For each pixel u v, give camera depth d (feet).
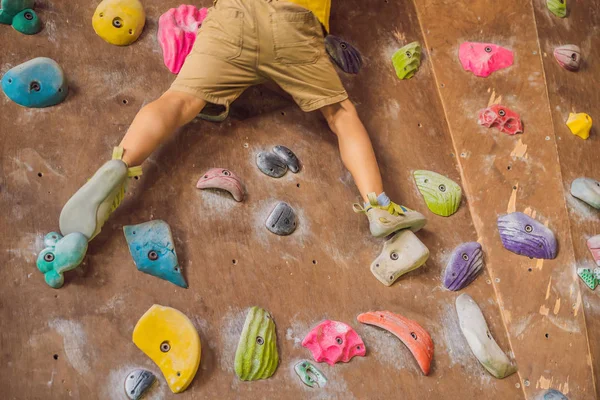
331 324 7.80
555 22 10.04
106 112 8.11
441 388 7.95
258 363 7.41
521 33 9.78
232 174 8.11
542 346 8.41
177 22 8.72
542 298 8.61
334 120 8.49
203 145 8.24
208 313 7.54
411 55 9.44
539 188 9.07
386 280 8.19
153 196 7.82
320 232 8.26
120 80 8.31
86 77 8.20
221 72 8.04
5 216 7.34
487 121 9.28
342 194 8.52
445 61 9.66
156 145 7.66
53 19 8.36
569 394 8.25
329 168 8.61
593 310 8.70
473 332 8.19
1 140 7.64
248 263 7.86
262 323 7.57
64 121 7.92
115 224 7.59
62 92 7.94
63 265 7.08
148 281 7.48
